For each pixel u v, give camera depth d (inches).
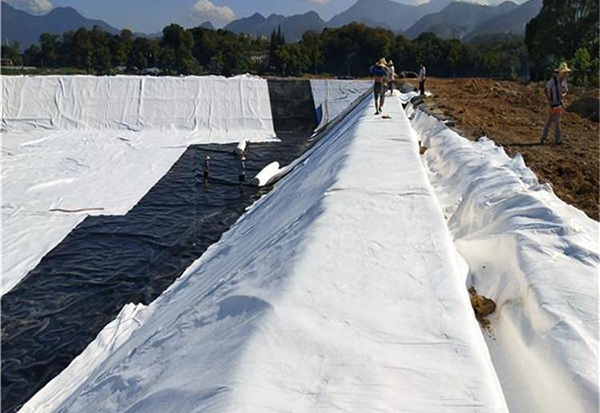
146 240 454.0
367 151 350.3
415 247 184.4
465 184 288.5
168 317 227.0
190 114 989.8
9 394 261.0
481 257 192.7
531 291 145.7
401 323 135.0
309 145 807.1
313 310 139.9
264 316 134.6
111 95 987.9
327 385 109.3
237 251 307.4
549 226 181.3
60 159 731.4
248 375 110.0
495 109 620.1
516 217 194.7
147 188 608.4
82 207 536.1
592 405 101.5
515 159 305.1
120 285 371.9
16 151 773.9
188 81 1029.2
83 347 296.5
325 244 186.4
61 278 380.5
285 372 113.0
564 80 400.8
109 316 330.3
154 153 792.9
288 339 125.3
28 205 534.0
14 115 936.3
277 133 983.0
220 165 727.1
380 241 189.5
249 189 609.0
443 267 168.1
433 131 482.3
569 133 460.1
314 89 1066.7
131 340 239.5
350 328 132.0
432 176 348.5
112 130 946.1
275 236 245.3
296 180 440.5
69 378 258.4
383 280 159.2
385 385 109.3
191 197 577.9
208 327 152.9
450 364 117.3
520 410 117.6
